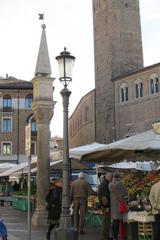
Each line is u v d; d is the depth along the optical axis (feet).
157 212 37.73
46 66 64.59
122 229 44.14
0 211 93.25
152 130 44.93
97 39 288.92
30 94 234.58
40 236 49.73
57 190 46.88
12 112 231.91
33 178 107.55
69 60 43.75
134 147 41.29
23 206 95.14
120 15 280.31
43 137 63.46
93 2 295.48
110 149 44.37
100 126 281.54
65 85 43.68
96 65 289.12
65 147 42.39
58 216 46.26
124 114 260.83
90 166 76.43
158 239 38.06
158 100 239.50
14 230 55.88
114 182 43.16
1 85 231.71
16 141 230.27
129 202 45.09
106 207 45.29
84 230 55.62
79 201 53.11
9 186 162.09
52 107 63.87
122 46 278.46
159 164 66.13
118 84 266.16
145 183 47.73
